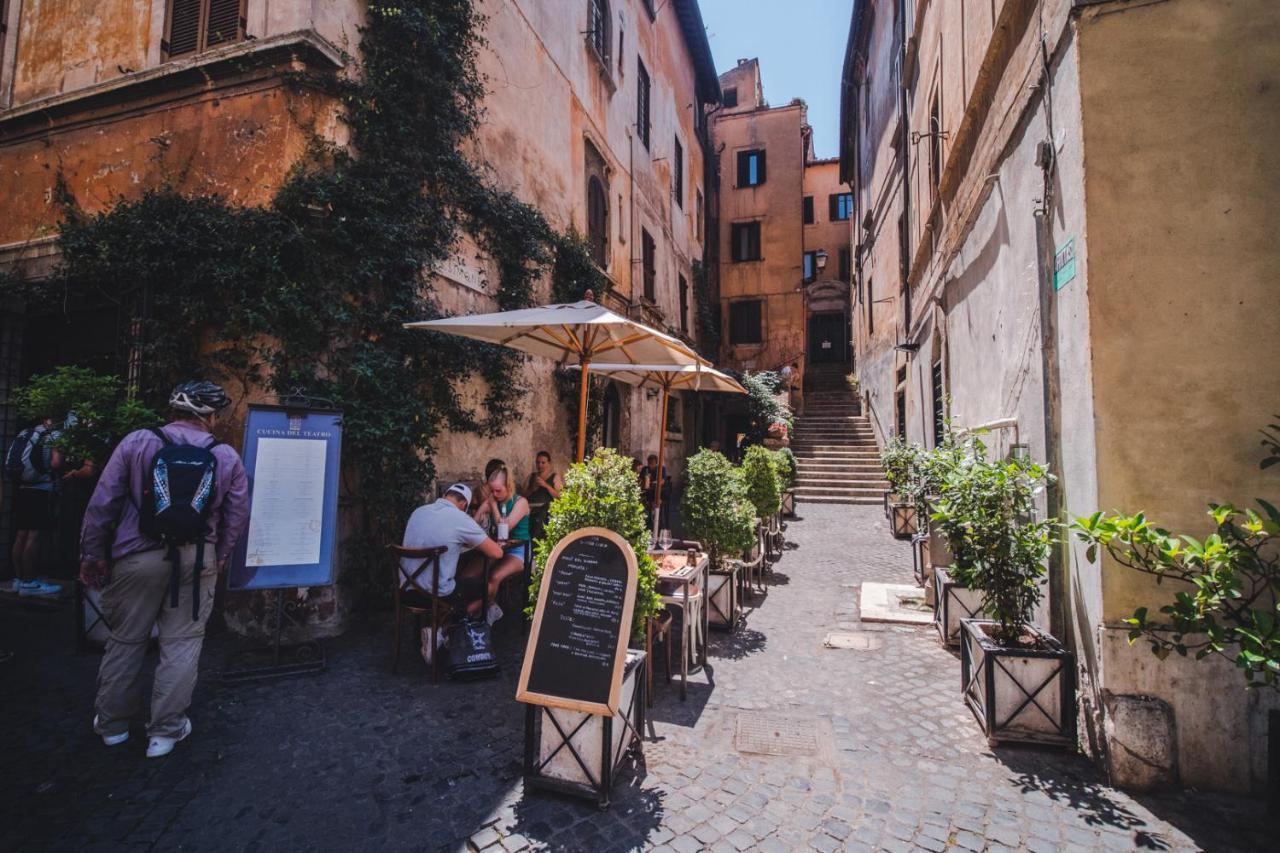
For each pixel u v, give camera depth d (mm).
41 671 4406
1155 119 3285
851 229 25359
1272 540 3037
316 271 5418
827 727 3826
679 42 18844
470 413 7121
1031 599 3762
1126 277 3283
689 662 4871
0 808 2873
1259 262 3150
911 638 5547
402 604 4730
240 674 4363
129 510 3404
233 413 5367
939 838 2758
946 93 8023
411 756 3408
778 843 2717
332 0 5746
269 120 5598
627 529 3469
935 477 4898
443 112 6664
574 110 10820
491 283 7848
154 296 5625
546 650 3141
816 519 12211
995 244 5449
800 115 23688
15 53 6867
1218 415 3154
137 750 3412
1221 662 3092
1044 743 3523
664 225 16625
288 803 2971
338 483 5059
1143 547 3180
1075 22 3414
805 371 25016
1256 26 3203
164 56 6133
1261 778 3031
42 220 6484
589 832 2777
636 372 7547
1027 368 4469
